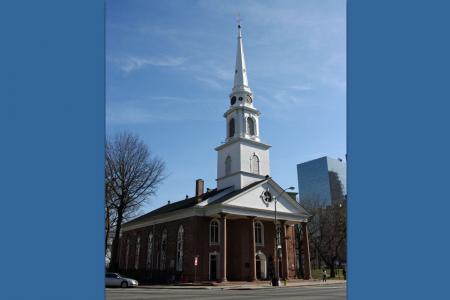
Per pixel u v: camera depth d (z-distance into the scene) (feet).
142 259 148.46
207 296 61.67
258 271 126.52
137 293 71.82
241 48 152.35
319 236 173.88
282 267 127.44
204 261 117.60
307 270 131.95
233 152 136.67
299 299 52.49
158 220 142.31
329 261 168.35
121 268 165.89
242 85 145.48
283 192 130.62
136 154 122.52
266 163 139.44
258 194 125.39
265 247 128.67
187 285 106.42
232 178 133.90
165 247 134.72
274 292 74.02
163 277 124.77
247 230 124.57
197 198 138.72
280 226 130.72
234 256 123.54
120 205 119.96
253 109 142.82
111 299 53.88
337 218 164.86
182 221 126.93
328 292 71.61
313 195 174.70
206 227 121.39
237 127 139.64
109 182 118.21
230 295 64.44
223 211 114.32
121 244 170.91
